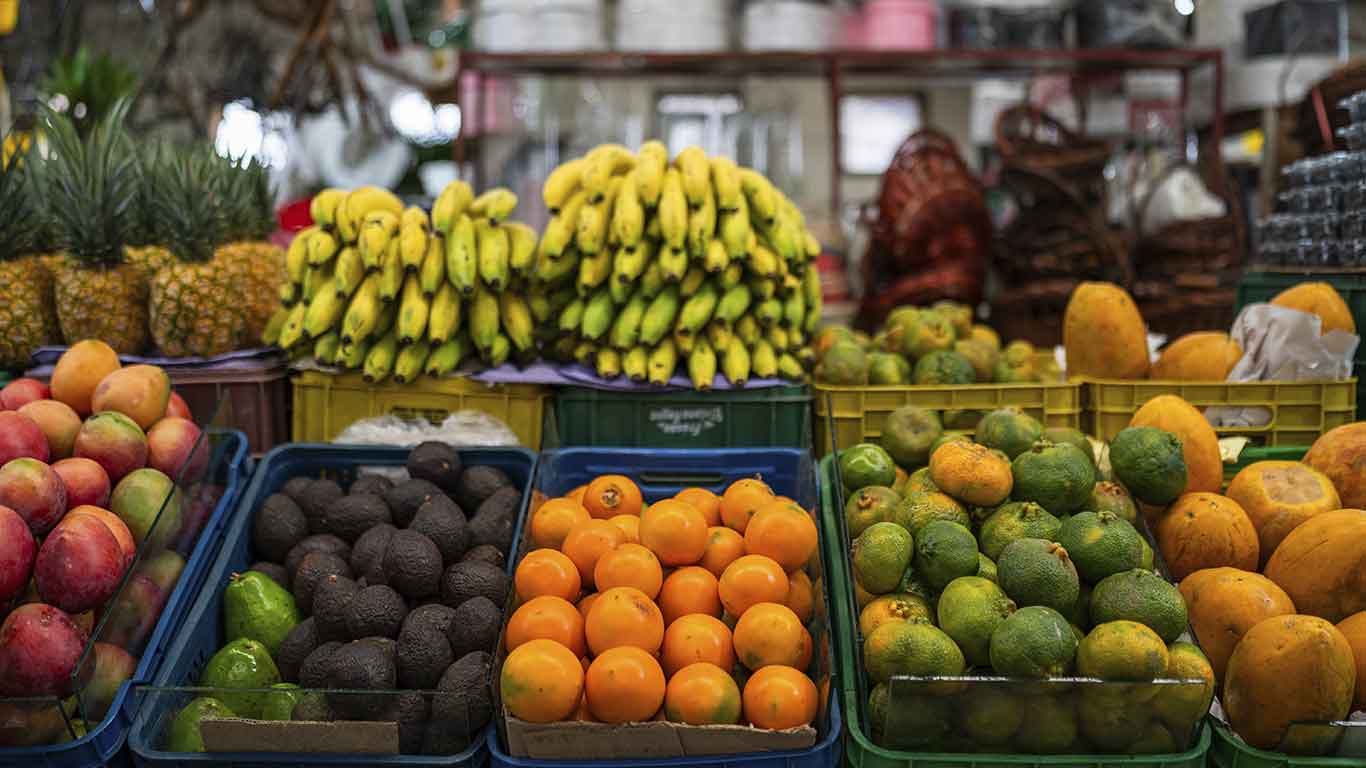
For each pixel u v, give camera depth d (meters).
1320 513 1.89
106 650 1.65
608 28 5.72
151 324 2.70
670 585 1.77
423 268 2.56
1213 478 2.12
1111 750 1.54
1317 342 2.46
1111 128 4.95
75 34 4.91
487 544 2.02
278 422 2.72
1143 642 1.50
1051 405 2.54
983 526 1.89
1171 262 4.05
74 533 1.71
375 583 1.93
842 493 2.17
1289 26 4.29
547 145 5.23
